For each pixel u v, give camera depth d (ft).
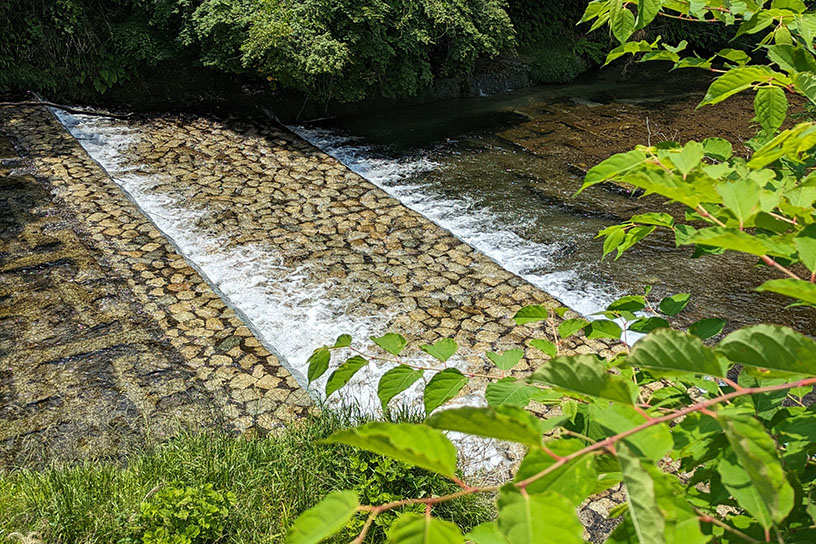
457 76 39.34
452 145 32.71
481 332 19.25
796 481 3.44
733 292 22.02
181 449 13.65
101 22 33.96
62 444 14.60
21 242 21.85
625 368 5.55
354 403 16.43
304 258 22.45
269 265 22.00
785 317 20.89
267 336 18.94
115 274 20.66
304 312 19.92
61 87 32.78
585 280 22.45
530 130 34.65
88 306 19.16
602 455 3.37
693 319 20.70
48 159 27.09
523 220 26.04
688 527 2.89
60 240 22.11
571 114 36.91
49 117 30.53
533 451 2.75
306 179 27.84
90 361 17.11
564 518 2.41
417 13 35.86
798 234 3.58
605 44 45.96
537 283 22.21
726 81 5.23
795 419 3.99
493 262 22.80
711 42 48.49
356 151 31.68
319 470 13.20
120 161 28.04
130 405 15.79
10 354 17.16
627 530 2.75
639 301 5.91
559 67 42.34
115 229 22.98
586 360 2.96
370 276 21.68
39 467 13.94
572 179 29.35
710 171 3.86
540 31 45.16
